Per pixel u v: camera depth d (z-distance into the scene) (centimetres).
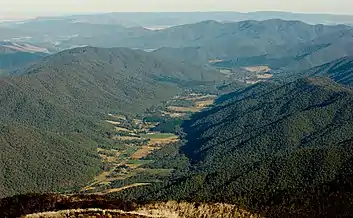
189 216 15350
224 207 17000
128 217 12356
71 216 11831
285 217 16888
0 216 13825
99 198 15875
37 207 14562
